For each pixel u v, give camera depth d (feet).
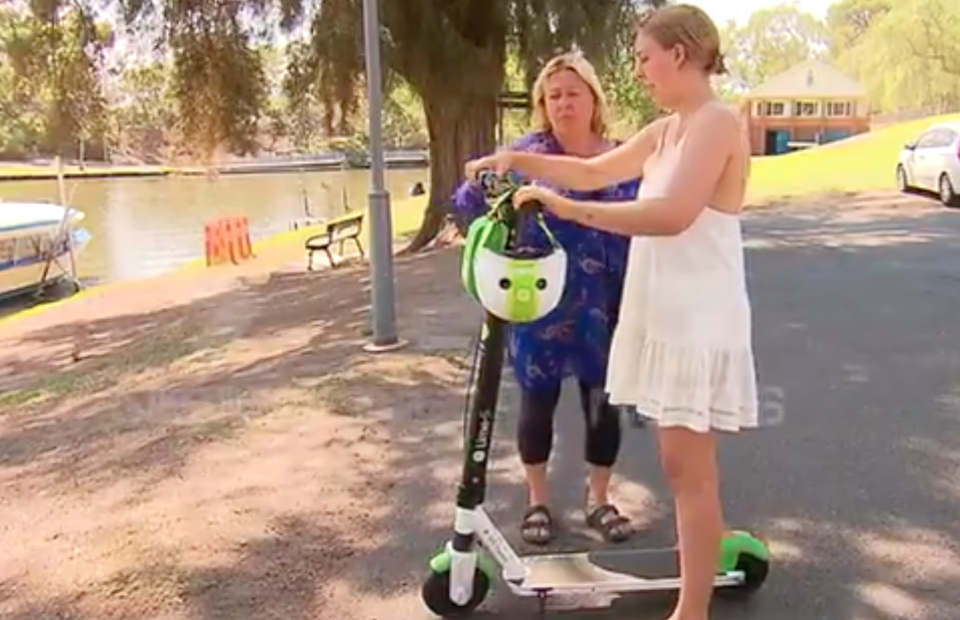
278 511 11.26
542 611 8.73
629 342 7.61
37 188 125.59
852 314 22.09
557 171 8.47
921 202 49.06
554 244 7.76
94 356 27.91
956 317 21.39
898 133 85.46
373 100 19.89
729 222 7.20
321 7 33.22
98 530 10.91
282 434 14.26
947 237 35.86
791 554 9.73
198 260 60.64
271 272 44.65
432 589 8.61
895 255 31.63
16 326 37.50
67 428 16.38
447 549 8.81
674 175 7.01
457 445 13.44
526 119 37.63
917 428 13.58
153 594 9.31
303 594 9.23
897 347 18.63
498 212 7.57
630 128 32.71
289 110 36.37
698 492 7.48
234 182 138.62
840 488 11.42
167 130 40.88
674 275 7.21
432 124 41.34
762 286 26.45
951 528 10.27
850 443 12.98
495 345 7.95
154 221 89.86
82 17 35.27
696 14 7.21
